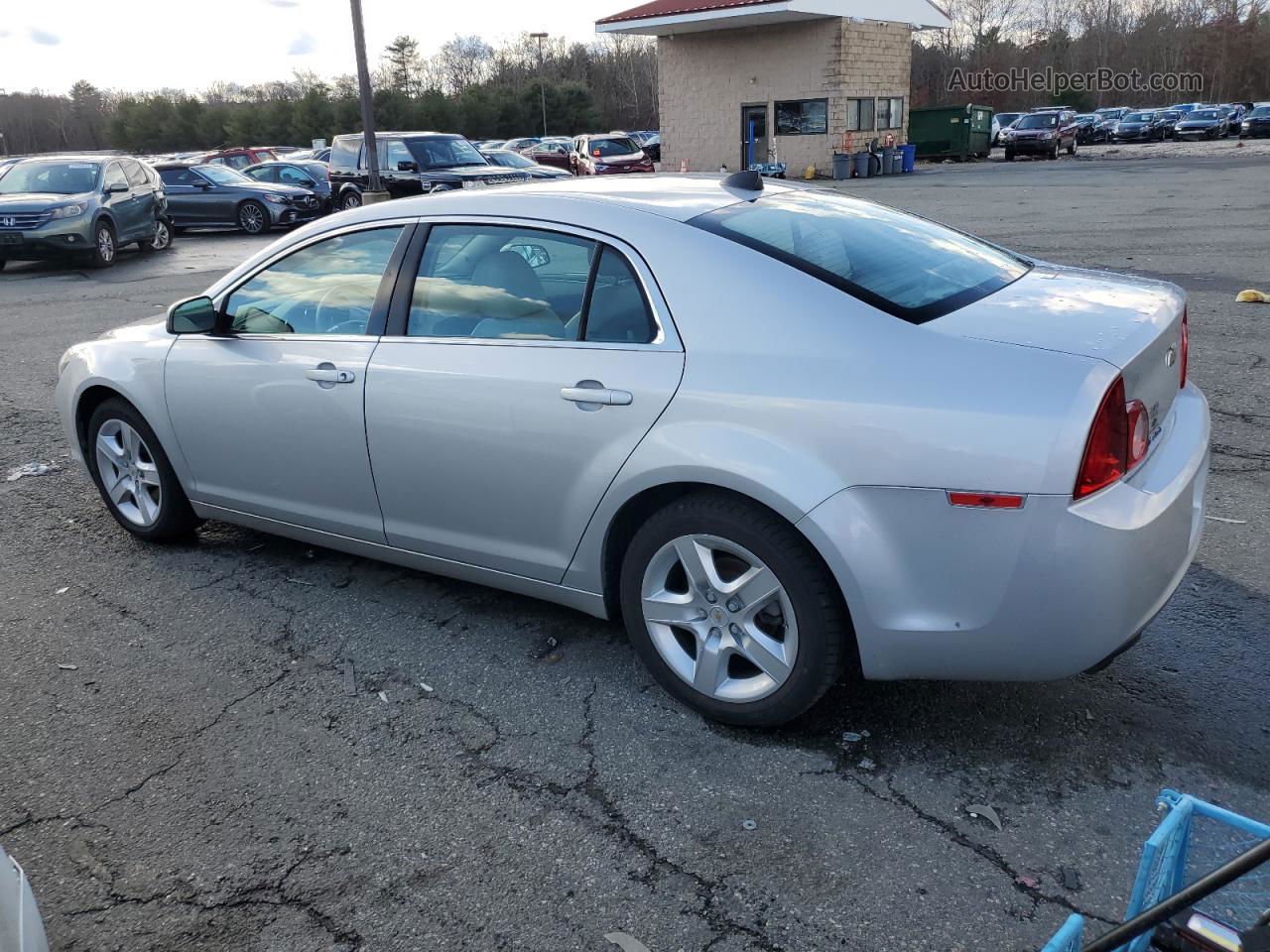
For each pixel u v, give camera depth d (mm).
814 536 2682
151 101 85062
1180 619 3625
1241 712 3066
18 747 3152
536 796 2826
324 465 3787
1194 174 24172
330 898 2482
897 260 3127
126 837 2729
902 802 2727
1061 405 2461
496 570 3502
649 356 2980
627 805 2770
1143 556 2521
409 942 2340
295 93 92875
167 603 4109
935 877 2457
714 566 2984
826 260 3002
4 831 2770
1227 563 4027
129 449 4594
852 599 2691
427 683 3432
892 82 32031
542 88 76250
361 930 2381
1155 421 2807
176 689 3459
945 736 3006
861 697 3227
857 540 2637
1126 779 2781
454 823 2730
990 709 3131
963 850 2543
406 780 2918
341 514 3854
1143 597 2576
